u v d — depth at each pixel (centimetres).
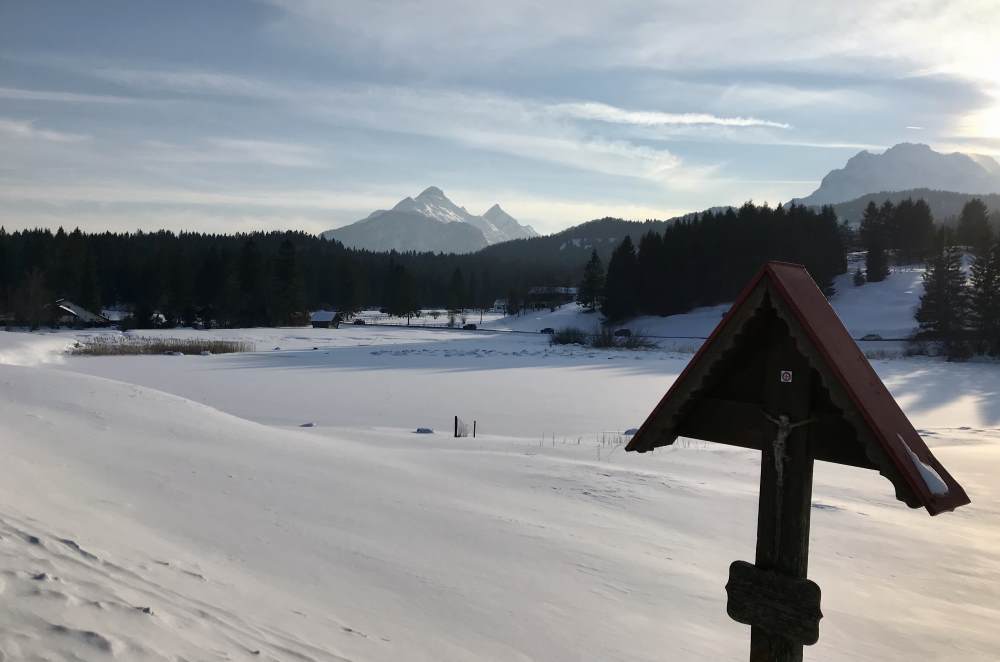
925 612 990
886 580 1123
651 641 810
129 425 1764
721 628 881
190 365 5847
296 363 6181
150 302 12512
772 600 414
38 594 516
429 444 2333
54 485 1091
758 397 445
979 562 1217
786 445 419
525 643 761
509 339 9919
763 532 427
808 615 399
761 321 429
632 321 11719
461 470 1762
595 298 13300
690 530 1345
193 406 2145
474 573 981
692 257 11800
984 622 963
